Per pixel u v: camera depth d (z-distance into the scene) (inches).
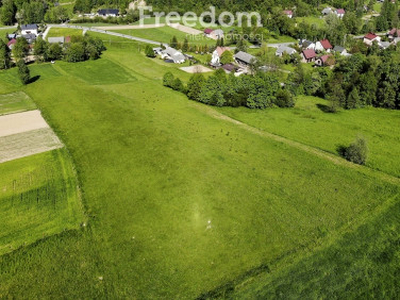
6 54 4153.5
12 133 2496.3
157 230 1617.9
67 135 2464.3
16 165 2117.4
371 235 1567.4
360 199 1802.4
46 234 1600.6
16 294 1315.2
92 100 3058.6
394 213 1696.6
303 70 3791.8
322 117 2906.0
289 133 2544.3
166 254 1488.7
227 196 1825.8
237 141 2378.2
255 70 4141.2
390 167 2103.8
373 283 1333.7
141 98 3171.8
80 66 4242.1
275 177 1979.6
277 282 1342.3
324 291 1301.7
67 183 1959.9
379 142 2431.1
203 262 1446.9
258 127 2637.8
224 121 2716.5
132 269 1416.1
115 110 2847.0
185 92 3363.7
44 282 1364.4
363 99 3184.1
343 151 2292.1
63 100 3065.9
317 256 1459.2
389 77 3129.9
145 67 4308.6
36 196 1855.3
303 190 1868.8
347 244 1518.2
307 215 1692.9
